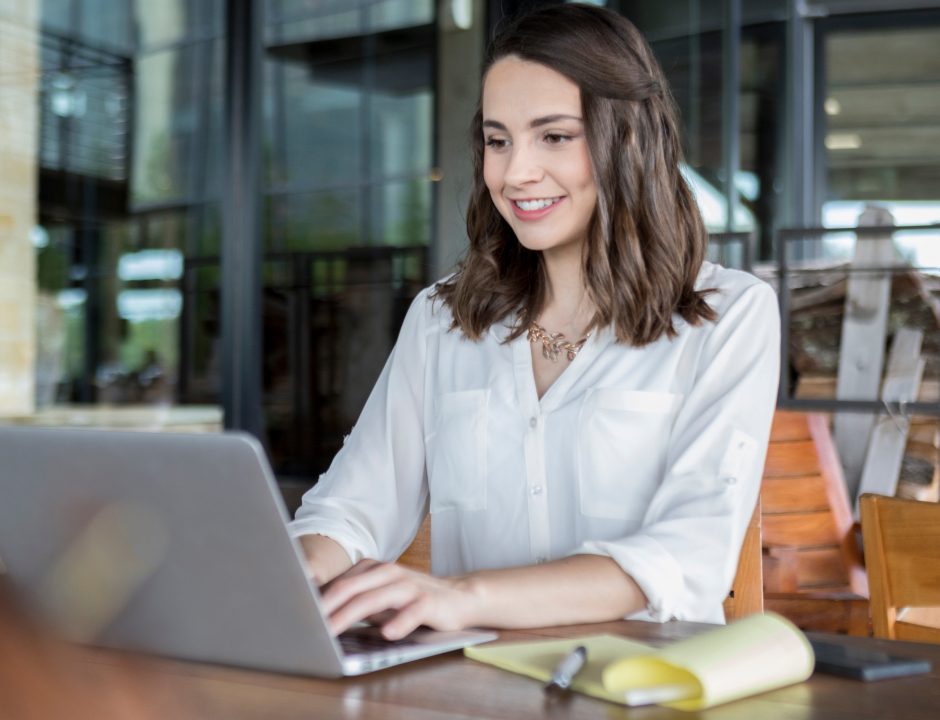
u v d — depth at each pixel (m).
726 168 5.14
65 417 4.00
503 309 1.32
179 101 4.04
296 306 4.34
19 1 3.92
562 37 1.19
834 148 5.66
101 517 0.35
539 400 1.27
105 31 4.05
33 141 3.96
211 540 0.65
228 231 3.98
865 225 3.76
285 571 0.64
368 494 1.31
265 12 4.21
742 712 0.63
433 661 0.76
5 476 0.65
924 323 3.62
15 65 3.94
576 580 0.91
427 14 4.77
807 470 2.89
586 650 0.72
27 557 0.63
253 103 4.01
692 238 1.27
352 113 4.59
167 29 4.04
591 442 1.21
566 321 1.31
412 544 1.41
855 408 3.36
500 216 1.36
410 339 1.41
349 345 4.52
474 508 1.27
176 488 0.63
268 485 0.61
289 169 4.33
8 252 3.91
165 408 4.02
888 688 0.69
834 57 5.60
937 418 3.42
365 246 4.60
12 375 3.92
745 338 1.19
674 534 1.00
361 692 0.67
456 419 1.30
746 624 0.73
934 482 3.34
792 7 5.34
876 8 5.47
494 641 0.82
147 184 4.05
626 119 1.20
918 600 1.12
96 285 4.05
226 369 3.98
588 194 1.22
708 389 1.17
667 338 1.22
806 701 0.66
